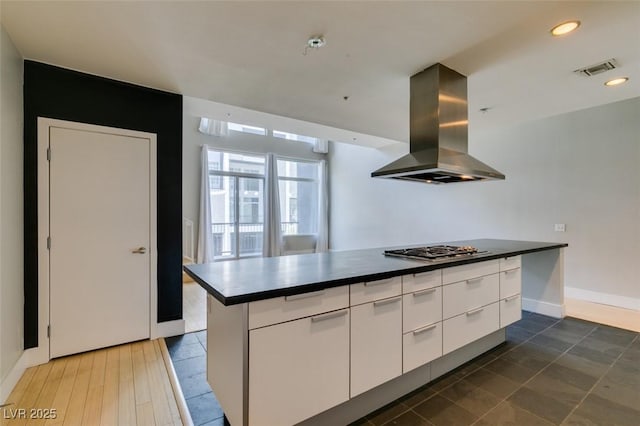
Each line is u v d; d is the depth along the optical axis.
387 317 1.77
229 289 1.37
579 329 3.05
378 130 4.64
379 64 2.47
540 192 4.38
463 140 2.66
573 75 2.67
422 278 1.95
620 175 3.69
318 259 2.25
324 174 8.45
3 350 1.94
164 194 2.94
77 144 2.55
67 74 2.51
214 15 1.83
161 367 2.33
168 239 2.95
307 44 2.17
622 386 2.05
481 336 2.37
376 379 1.72
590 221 3.92
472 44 2.17
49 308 2.43
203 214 6.46
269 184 7.50
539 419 1.72
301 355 1.45
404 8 1.78
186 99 3.91
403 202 6.54
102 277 2.65
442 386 2.06
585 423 1.69
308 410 1.47
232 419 1.43
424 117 2.59
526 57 2.36
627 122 3.64
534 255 3.59
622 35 2.05
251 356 1.31
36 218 2.38
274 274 1.70
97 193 2.63
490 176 2.71
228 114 4.60
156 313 2.88
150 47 2.19
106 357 2.50
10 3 1.69
